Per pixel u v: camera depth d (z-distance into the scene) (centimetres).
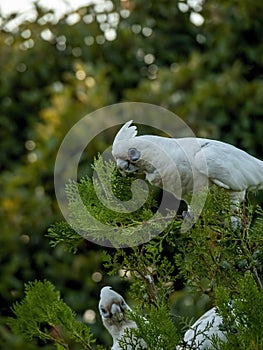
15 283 1117
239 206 532
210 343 516
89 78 1260
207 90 1145
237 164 543
